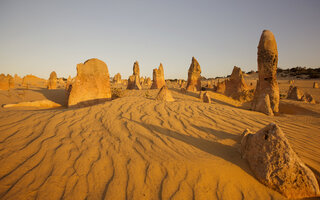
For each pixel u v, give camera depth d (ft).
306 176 7.41
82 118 15.93
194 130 13.56
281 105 37.47
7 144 11.24
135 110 18.62
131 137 11.86
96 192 7.25
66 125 14.26
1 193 7.27
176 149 10.17
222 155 9.61
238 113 20.45
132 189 7.25
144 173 8.07
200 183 7.44
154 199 6.76
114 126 13.88
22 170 8.71
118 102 22.17
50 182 7.86
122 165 8.73
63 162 9.25
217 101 47.26
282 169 7.61
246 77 212.02
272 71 30.37
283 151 7.90
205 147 10.61
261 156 8.29
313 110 31.55
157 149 10.14
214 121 16.24
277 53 30.12
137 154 9.64
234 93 58.18
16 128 13.79
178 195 6.90
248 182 7.76
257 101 31.37
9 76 67.77
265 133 8.66
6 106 26.66
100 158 9.46
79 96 27.37
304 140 13.71
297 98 49.11
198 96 49.21
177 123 15.02
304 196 7.28
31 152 10.31
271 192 7.38
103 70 29.89
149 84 118.01
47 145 11.02
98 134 12.51
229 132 13.43
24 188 7.55
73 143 11.22
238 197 7.02
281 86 108.06
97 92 29.07
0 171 8.64
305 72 181.78
